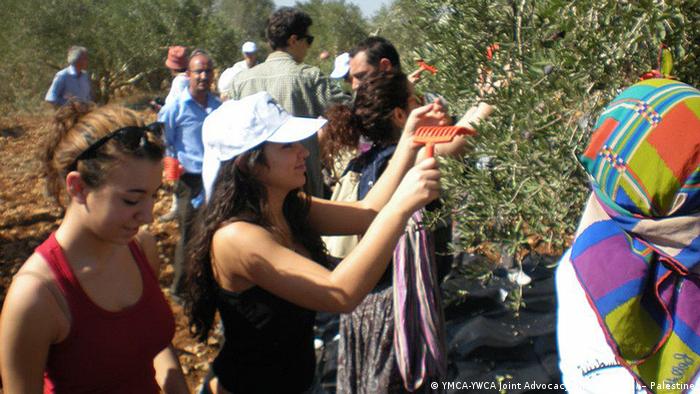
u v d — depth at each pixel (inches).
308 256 98.0
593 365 61.5
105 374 77.4
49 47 581.9
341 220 101.9
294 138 86.4
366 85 119.1
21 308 72.2
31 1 583.8
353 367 110.7
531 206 79.3
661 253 56.9
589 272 59.9
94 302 76.0
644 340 58.5
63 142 74.3
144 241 85.6
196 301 92.1
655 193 55.6
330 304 82.9
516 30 87.4
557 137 77.7
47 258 74.5
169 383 89.5
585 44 75.9
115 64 619.5
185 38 654.5
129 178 72.8
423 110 101.5
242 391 91.7
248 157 87.2
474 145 85.0
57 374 76.2
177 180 201.3
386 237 81.8
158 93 655.8
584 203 78.8
